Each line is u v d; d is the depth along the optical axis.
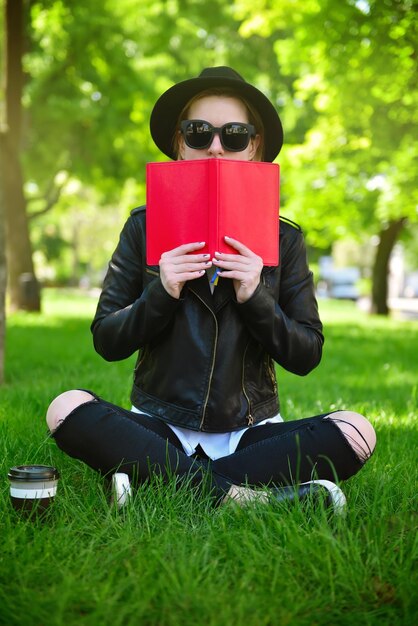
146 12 14.09
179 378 2.61
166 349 2.63
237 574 1.97
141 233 2.79
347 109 11.27
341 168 14.58
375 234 20.41
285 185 16.27
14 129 13.67
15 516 2.31
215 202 2.40
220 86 2.73
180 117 2.82
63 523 2.24
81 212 50.69
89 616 1.71
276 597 1.82
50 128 15.73
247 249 2.43
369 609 1.83
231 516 2.32
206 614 1.75
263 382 2.71
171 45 17.41
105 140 15.87
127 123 15.62
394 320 18.98
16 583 1.90
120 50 14.02
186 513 2.37
